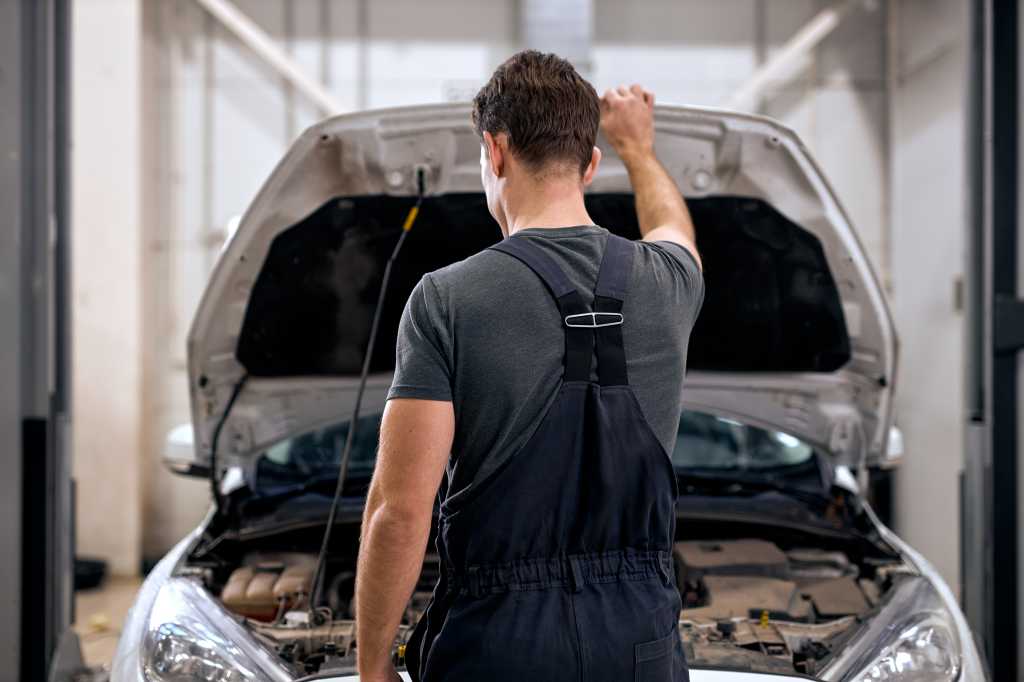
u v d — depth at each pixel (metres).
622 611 1.18
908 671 1.61
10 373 2.73
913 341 5.52
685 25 5.97
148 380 5.78
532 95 1.23
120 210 5.48
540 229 1.23
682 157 1.91
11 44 2.68
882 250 5.93
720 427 2.84
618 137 1.63
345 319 2.26
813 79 5.93
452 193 1.97
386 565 1.15
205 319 2.05
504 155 1.26
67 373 2.96
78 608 4.89
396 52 5.90
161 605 1.84
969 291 2.93
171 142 5.79
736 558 2.20
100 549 5.55
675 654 1.24
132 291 5.49
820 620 1.98
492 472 1.16
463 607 1.17
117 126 5.46
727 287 2.20
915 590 1.89
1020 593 2.85
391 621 1.18
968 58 2.90
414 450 1.14
